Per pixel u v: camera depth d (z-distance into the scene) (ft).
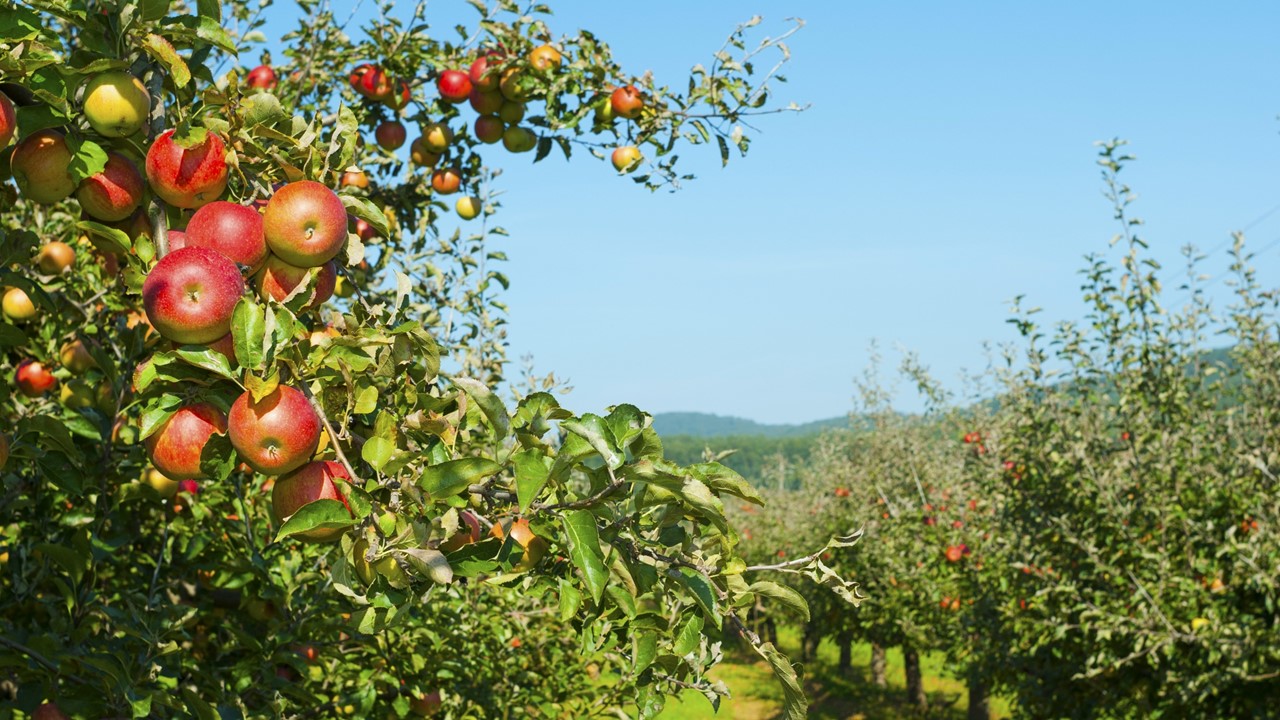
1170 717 24.52
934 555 40.52
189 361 6.28
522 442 6.27
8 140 6.56
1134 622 22.57
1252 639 21.54
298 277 7.29
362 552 6.40
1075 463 25.45
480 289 16.43
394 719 13.84
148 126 7.16
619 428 6.25
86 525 10.79
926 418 53.88
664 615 7.65
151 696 8.35
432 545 6.44
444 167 16.51
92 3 6.90
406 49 15.64
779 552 75.61
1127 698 26.68
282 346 6.35
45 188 7.04
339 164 7.74
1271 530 21.98
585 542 6.05
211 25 7.09
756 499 6.31
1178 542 25.17
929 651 47.39
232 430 6.25
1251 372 25.55
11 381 13.20
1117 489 25.22
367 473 7.48
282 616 12.34
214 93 7.16
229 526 13.61
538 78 14.46
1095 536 25.81
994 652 31.50
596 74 14.37
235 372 6.29
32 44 6.46
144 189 7.31
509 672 18.30
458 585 15.28
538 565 7.47
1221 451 25.25
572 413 6.49
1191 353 25.52
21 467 10.96
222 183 7.12
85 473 10.14
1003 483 30.76
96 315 12.57
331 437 6.37
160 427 6.61
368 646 13.30
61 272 12.63
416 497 6.30
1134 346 25.12
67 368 12.20
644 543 6.83
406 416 6.85
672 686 8.03
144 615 9.71
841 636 67.92
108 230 7.00
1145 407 25.03
